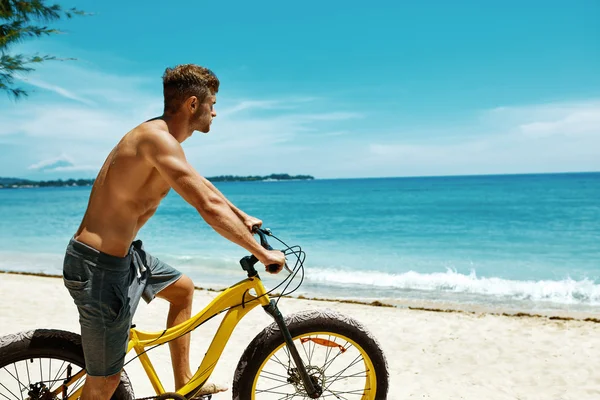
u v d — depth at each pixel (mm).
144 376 3719
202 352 4559
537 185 90250
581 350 4941
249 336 5141
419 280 9914
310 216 31984
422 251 15625
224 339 2391
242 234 2137
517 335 5492
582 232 20312
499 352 4883
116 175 2131
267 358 2482
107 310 2143
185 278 2623
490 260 13641
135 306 2307
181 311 2613
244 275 10648
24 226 25391
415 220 27906
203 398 2604
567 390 3908
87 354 2205
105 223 2139
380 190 84938
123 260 2172
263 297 2416
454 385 3977
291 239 19500
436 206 39469
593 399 3730
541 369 4395
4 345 2312
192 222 26656
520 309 7367
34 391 2393
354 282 9758
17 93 6199
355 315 6457
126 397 2404
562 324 6020
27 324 5316
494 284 9469
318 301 7391
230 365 4207
